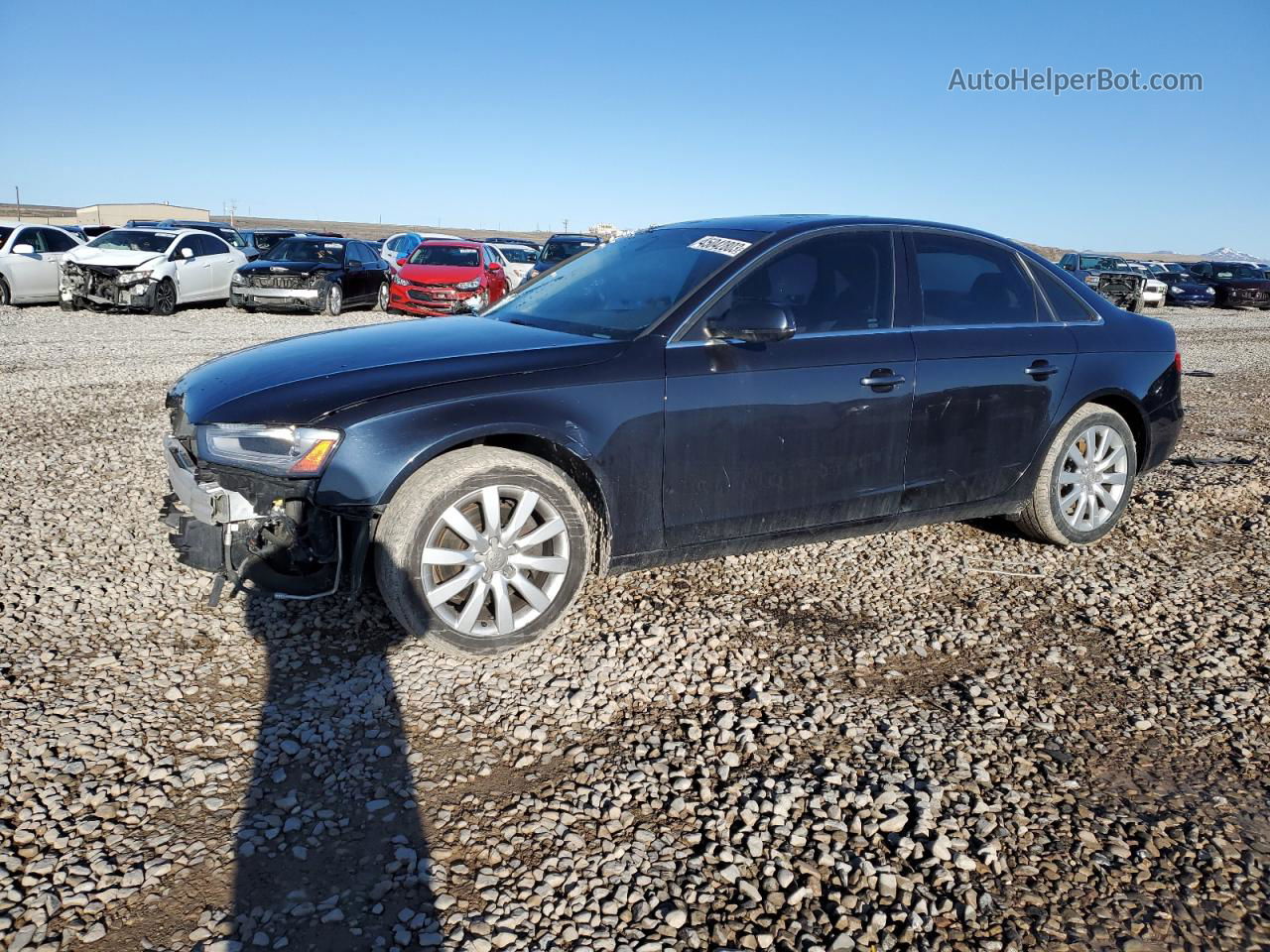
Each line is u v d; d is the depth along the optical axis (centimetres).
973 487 431
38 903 207
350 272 1744
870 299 402
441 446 308
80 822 235
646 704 304
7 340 1154
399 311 1881
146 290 1519
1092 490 469
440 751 274
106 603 362
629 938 204
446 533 317
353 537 308
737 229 407
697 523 363
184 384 361
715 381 354
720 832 241
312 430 300
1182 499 559
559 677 318
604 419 333
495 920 208
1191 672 340
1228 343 1745
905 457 405
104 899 210
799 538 394
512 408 319
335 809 246
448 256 1833
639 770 266
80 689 298
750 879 225
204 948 198
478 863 227
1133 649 360
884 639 360
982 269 442
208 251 1708
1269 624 383
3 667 309
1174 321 2381
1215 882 229
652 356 346
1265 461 683
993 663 344
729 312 365
